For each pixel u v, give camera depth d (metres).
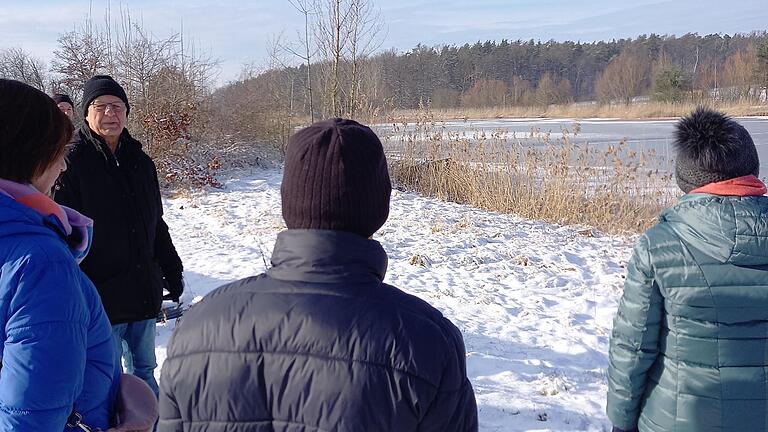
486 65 91.56
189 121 15.73
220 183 14.98
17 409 1.46
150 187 3.46
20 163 1.64
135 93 16.22
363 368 1.28
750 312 2.21
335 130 1.41
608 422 4.09
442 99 68.19
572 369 4.93
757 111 43.81
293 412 1.30
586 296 6.87
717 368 2.25
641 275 2.32
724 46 90.38
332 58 17.62
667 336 2.33
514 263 8.17
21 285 1.50
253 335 1.35
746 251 2.19
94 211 3.21
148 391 1.85
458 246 8.91
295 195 1.41
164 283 3.72
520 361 5.06
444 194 13.25
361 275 1.40
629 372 2.38
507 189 11.93
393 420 1.28
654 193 10.69
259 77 19.95
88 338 1.69
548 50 96.19
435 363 1.31
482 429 3.99
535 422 4.08
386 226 10.16
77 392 1.57
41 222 1.61
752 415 2.25
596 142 23.17
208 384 1.35
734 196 2.27
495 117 54.34
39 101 1.69
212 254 8.41
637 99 67.38
